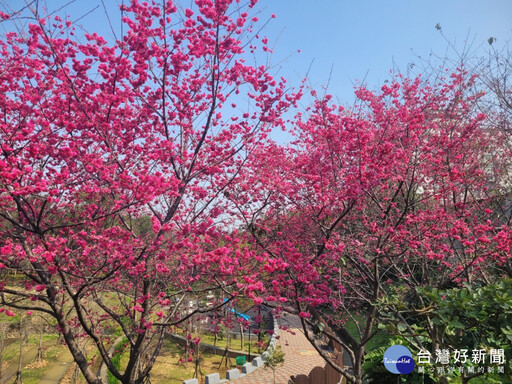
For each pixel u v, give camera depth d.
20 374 12.30
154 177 4.66
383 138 6.97
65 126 5.78
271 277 6.19
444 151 6.81
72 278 6.62
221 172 6.68
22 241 5.44
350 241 6.79
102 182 6.03
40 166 6.13
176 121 6.95
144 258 5.51
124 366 13.27
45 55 6.21
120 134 6.51
